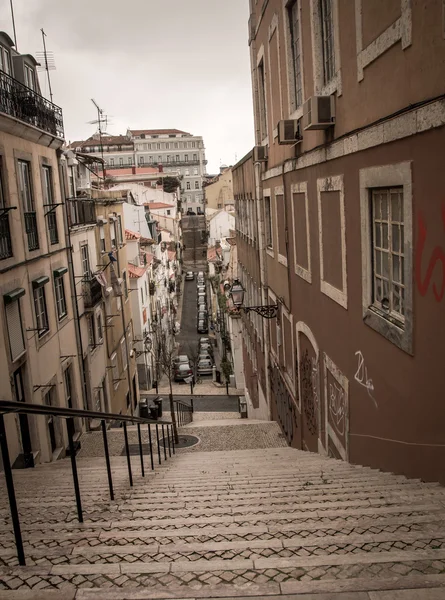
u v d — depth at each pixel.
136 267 32.81
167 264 53.75
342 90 6.85
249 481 6.14
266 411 17.95
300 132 9.46
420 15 4.56
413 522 3.55
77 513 4.31
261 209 15.46
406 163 4.99
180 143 108.94
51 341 13.42
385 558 2.80
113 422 19.73
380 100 5.61
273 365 15.64
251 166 17.02
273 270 14.14
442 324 4.54
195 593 2.47
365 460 6.93
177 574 2.72
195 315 58.53
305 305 10.22
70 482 6.98
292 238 11.12
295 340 11.54
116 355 21.38
